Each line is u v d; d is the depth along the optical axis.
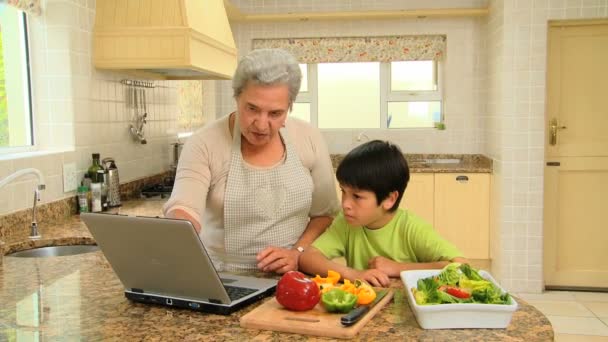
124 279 1.30
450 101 5.16
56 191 2.62
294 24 5.23
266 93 1.39
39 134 2.76
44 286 1.47
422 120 5.38
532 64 4.27
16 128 2.68
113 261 1.27
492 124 4.75
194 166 1.60
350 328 1.08
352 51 5.22
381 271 1.46
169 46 2.81
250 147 1.64
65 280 1.53
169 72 3.37
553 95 4.43
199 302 1.23
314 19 5.10
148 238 1.16
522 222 4.36
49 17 2.72
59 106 2.76
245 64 1.39
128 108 3.36
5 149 2.50
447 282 1.17
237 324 1.16
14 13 2.67
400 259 1.63
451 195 4.67
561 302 4.19
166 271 1.22
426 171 4.65
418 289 1.15
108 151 3.12
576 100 4.43
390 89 5.40
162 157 3.91
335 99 5.45
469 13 4.85
